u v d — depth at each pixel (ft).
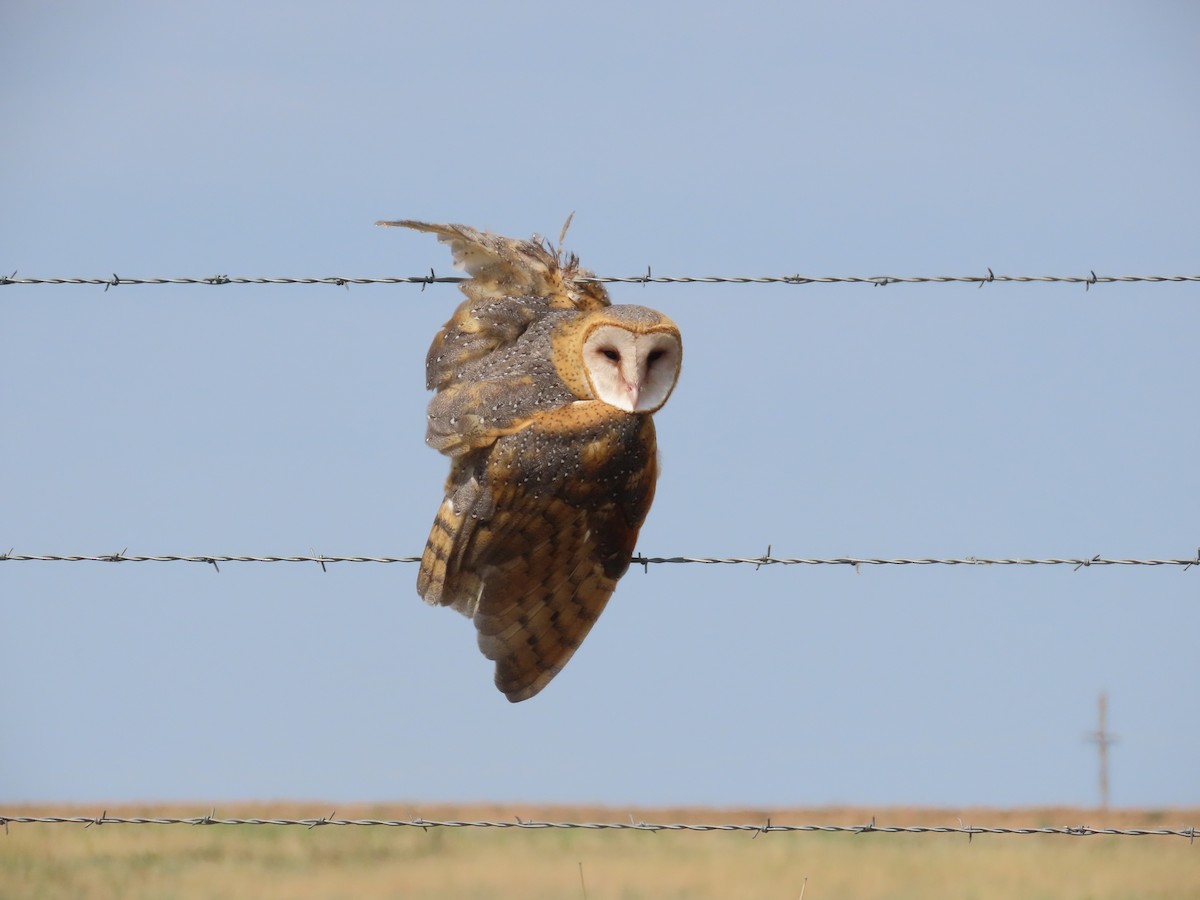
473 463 48.65
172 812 195.72
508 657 50.65
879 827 43.37
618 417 48.11
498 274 50.70
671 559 49.83
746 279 48.16
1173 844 167.53
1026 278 47.85
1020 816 202.39
